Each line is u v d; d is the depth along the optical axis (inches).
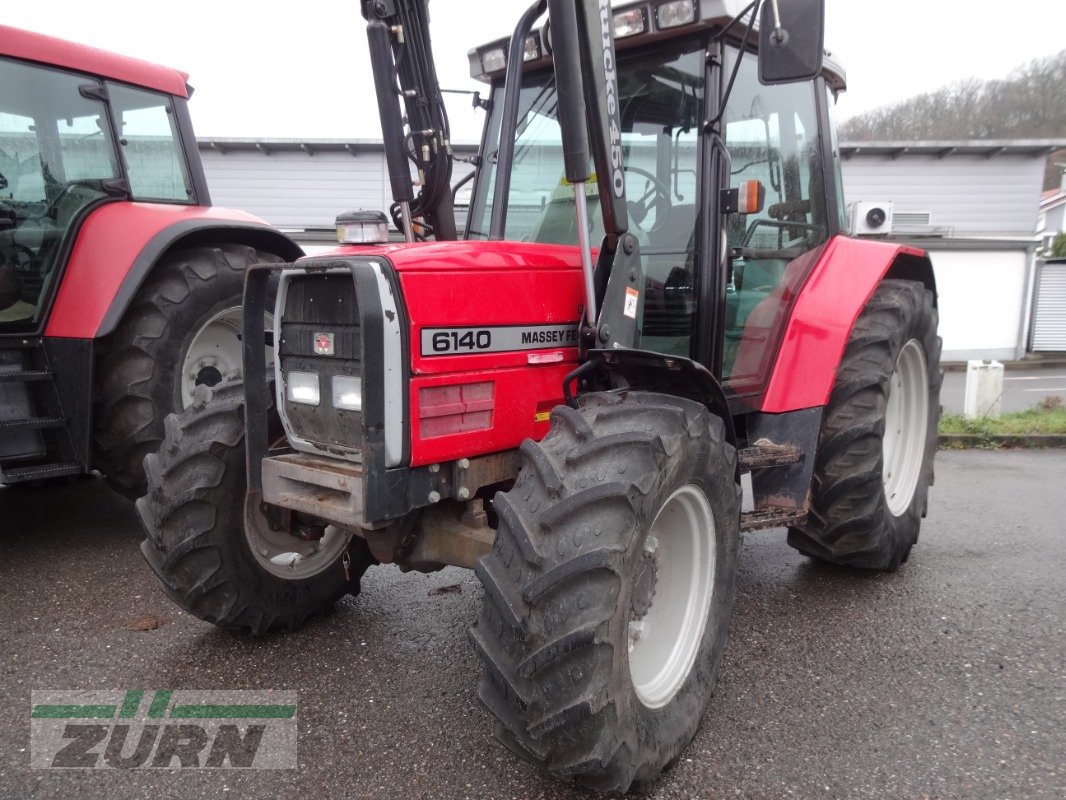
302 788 81.9
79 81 155.6
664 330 114.8
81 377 142.9
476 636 75.6
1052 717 96.1
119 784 82.5
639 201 115.2
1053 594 134.8
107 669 105.7
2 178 141.9
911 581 141.0
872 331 130.4
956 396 448.5
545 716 71.5
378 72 110.9
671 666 90.1
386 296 80.2
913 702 99.7
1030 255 670.5
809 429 121.7
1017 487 213.9
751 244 121.1
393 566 145.9
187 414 107.1
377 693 100.1
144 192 169.6
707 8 102.7
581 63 90.2
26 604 127.0
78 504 183.6
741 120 118.5
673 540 93.0
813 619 124.3
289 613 113.7
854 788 82.7
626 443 77.7
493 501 78.5
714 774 85.1
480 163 132.9
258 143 607.8
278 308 92.1
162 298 151.2
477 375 88.1
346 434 87.3
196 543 101.7
